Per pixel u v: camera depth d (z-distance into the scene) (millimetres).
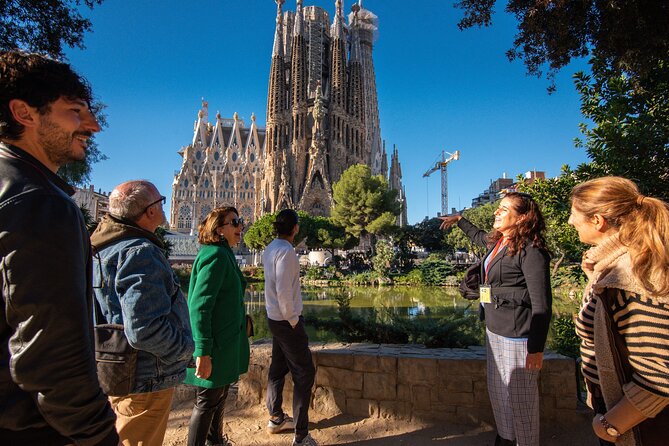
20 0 8625
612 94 7672
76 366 1430
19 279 1341
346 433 4320
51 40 9266
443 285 43688
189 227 110750
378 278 45781
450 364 4512
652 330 1771
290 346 3908
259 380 5082
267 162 97250
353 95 99688
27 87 1559
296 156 92625
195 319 3334
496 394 3475
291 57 99250
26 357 1341
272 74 99000
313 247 63188
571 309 15844
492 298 3521
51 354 1366
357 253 61688
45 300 1354
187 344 2602
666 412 1820
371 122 115312
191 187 113125
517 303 3367
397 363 4625
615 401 2012
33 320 1342
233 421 4656
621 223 2092
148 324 2350
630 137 6988
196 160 117625
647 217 1924
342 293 6898
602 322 2094
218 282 3443
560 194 8359
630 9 5848
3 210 1385
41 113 1611
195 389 5230
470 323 5797
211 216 3729
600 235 2266
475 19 7906
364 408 4676
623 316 1900
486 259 3838
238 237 3900
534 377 3340
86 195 52562
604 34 6535
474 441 4094
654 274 1791
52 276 1389
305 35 100125
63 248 1440
